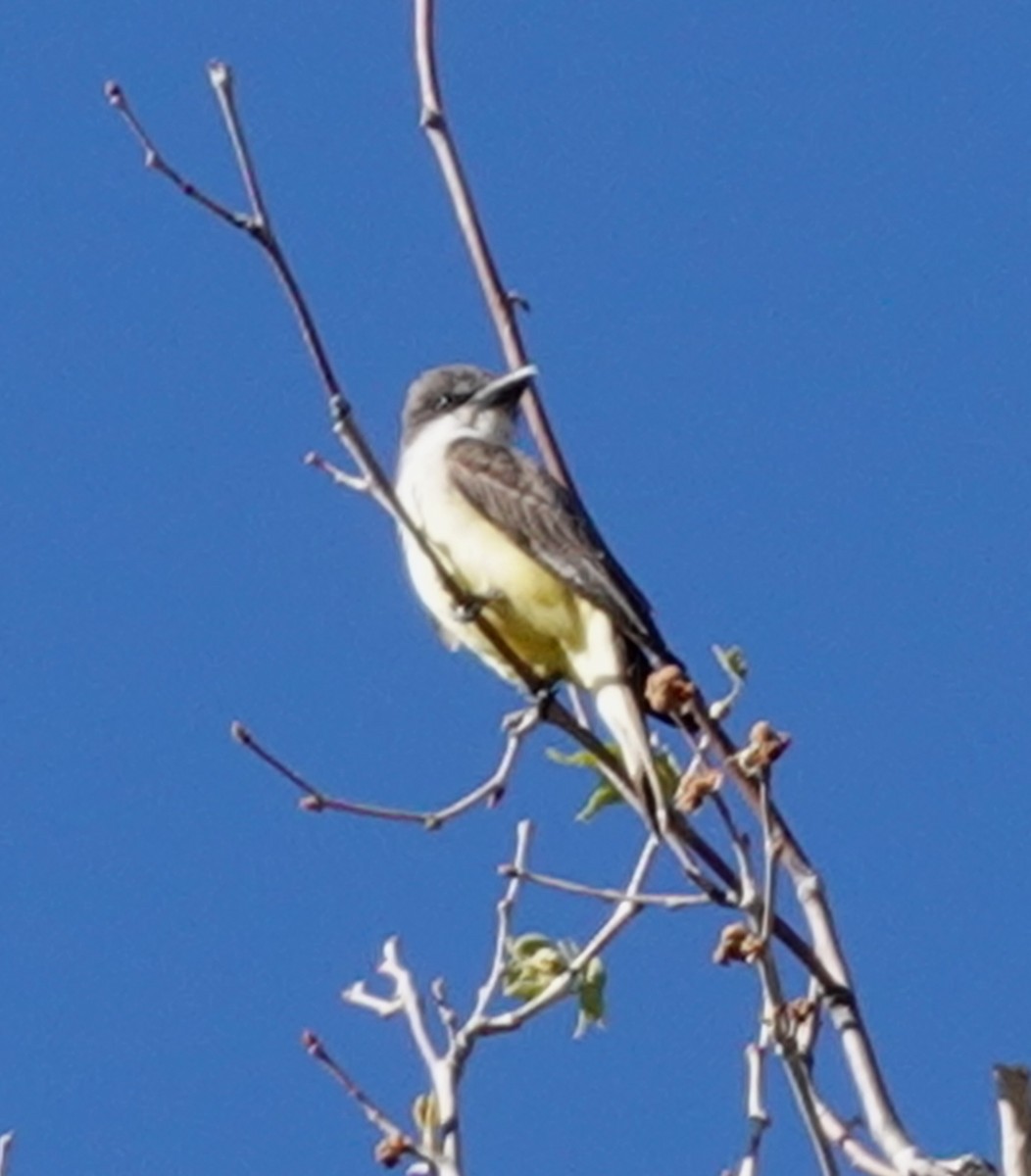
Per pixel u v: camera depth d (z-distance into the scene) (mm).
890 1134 9766
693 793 9578
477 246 12500
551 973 10906
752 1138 9367
